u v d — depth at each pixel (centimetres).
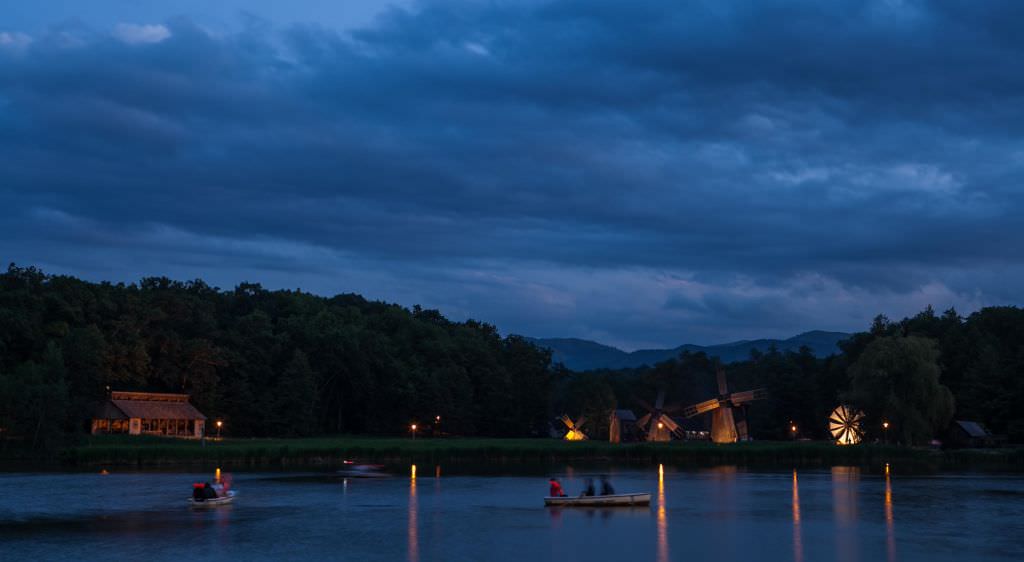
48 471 12069
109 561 5791
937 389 16212
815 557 5981
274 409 18588
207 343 17988
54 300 16612
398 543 6456
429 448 15162
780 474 12700
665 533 6931
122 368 16975
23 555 5975
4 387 13475
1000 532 6938
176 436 16738
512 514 8000
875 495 9562
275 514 7944
